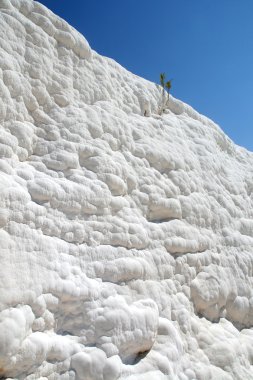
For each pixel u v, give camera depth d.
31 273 3.00
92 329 3.16
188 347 3.97
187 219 5.09
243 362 4.30
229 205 5.96
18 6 4.42
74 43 4.93
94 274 3.51
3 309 2.68
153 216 4.73
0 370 2.57
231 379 3.94
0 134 3.58
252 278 5.46
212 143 6.77
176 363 3.60
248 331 4.97
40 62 4.39
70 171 4.00
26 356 2.70
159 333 3.72
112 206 4.14
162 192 4.92
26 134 3.88
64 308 3.15
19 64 4.12
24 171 3.59
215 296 4.73
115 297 3.47
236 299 5.02
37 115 4.20
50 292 3.08
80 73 4.95
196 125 6.72
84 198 3.85
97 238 3.77
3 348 2.54
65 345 2.97
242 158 7.63
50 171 3.85
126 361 3.24
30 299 2.90
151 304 3.70
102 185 4.13
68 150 4.11
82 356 2.96
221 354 4.11
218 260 5.14
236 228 5.85
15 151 3.69
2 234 2.98
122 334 3.26
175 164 5.43
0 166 3.38
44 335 2.92
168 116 6.41
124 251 3.92
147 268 4.03
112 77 5.51
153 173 5.03
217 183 6.11
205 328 4.37
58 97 4.50
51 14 4.75
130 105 5.62
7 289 2.76
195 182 5.59
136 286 3.80
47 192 3.55
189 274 4.62
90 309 3.24
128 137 5.03
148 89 6.25
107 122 4.82
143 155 5.06
